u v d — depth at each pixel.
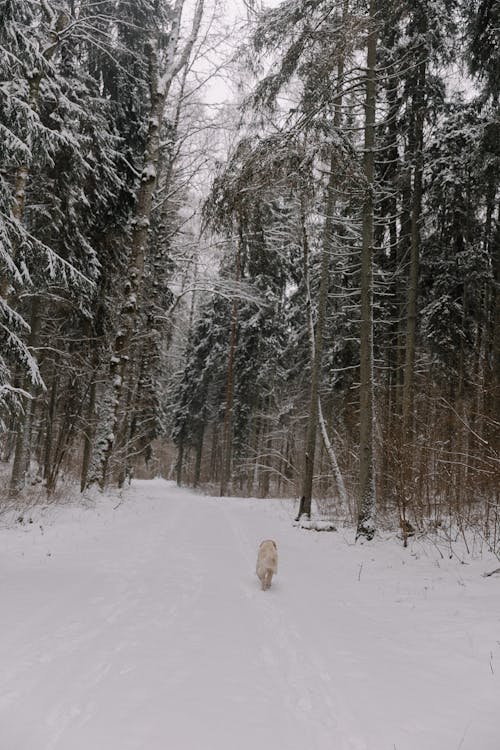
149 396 24.44
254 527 13.92
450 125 15.13
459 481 10.62
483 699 3.86
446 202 15.65
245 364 30.48
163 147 16.89
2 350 8.88
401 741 3.24
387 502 13.12
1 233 8.41
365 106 11.38
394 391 18.27
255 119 11.40
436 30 13.10
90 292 14.90
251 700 3.74
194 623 5.45
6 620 5.07
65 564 7.79
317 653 4.74
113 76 16.44
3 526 9.91
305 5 10.53
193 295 35.88
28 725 3.20
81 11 13.91
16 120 9.06
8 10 8.72
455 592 7.06
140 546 9.84
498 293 15.72
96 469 15.67
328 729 3.38
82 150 13.20
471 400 13.27
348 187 10.66
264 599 6.63
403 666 4.49
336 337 19.45
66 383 17.81
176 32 16.48
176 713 3.47
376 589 7.41
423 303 17.92
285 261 22.14
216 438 41.25
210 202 10.70
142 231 15.88
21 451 13.89
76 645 4.56
